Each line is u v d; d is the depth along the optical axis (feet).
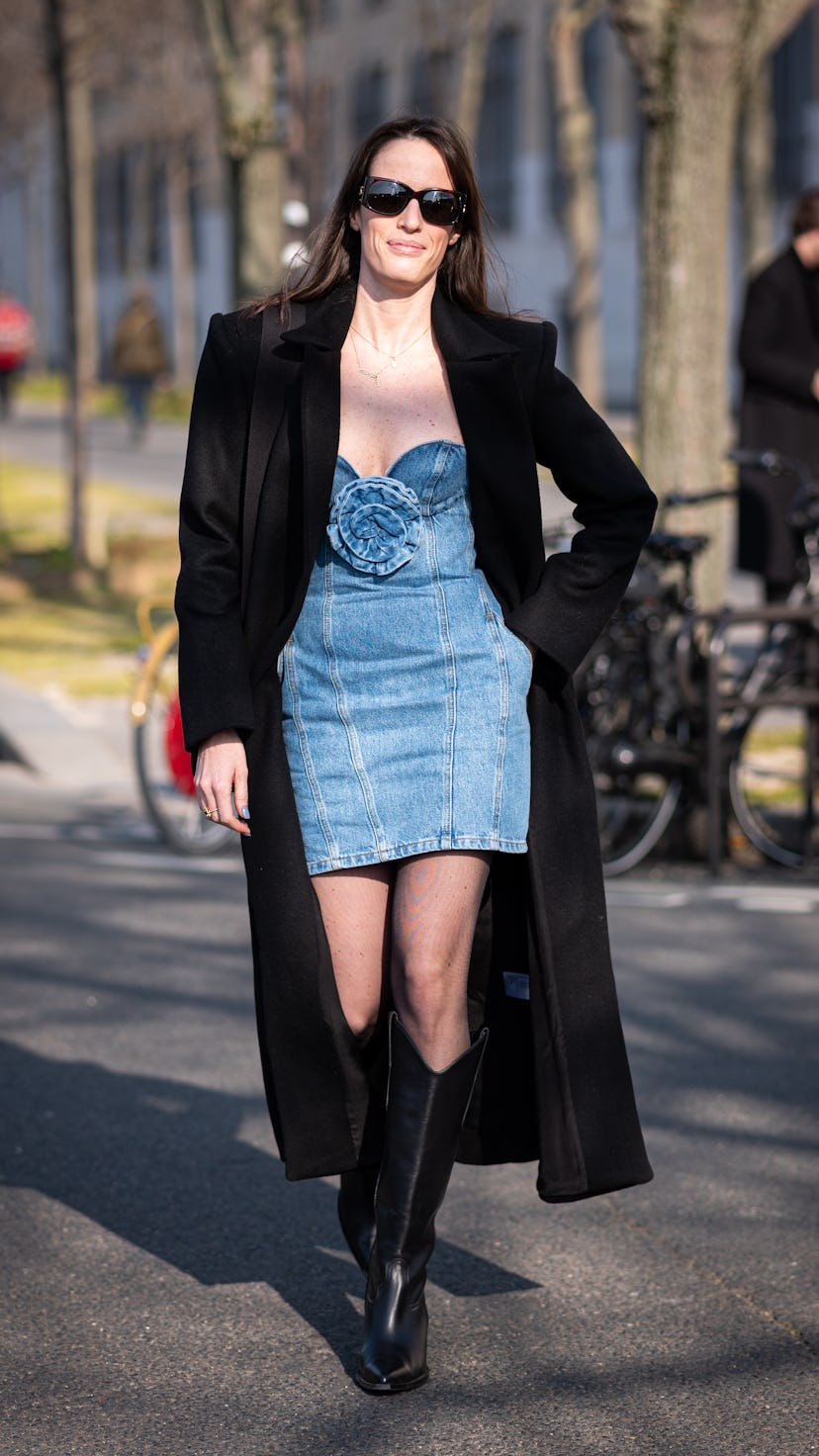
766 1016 21.97
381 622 12.42
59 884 28.35
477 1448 12.19
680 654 27.86
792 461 29.55
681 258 35.35
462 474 12.57
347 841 12.50
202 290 242.37
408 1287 13.01
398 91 180.24
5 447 123.24
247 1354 13.60
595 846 12.97
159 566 61.31
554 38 98.58
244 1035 21.18
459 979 12.66
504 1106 13.35
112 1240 15.65
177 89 171.42
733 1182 16.97
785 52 145.48
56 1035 21.13
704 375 35.70
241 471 12.76
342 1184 13.96
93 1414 12.67
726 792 28.91
